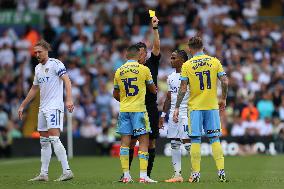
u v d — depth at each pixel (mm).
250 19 110312
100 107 91000
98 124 87562
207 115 39438
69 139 78688
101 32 104938
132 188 35219
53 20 109188
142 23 106688
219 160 39469
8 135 83875
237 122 84062
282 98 88438
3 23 108188
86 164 63531
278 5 117188
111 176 47594
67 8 110562
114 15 107812
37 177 42594
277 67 97625
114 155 81062
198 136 39406
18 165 62938
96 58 98750
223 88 39406
